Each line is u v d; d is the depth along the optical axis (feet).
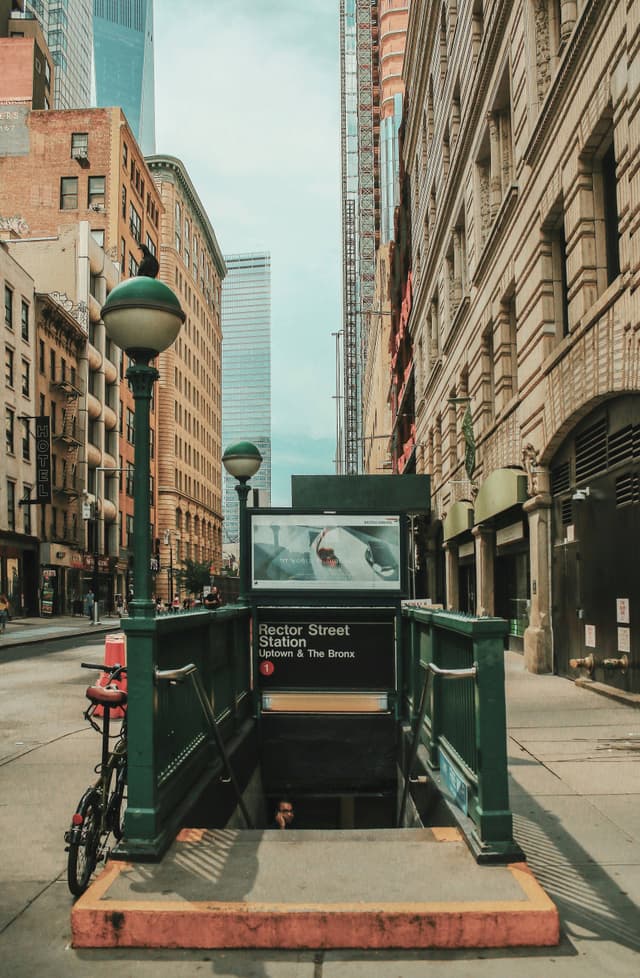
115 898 13.47
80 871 15.72
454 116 82.43
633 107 31.78
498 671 15.39
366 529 31.14
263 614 30.99
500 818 15.08
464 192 76.28
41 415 152.76
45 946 13.10
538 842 17.04
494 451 62.13
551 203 44.09
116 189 211.61
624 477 34.78
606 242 39.04
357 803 32.91
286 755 30.83
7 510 134.00
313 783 30.86
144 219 242.17
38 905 14.73
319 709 30.81
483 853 14.85
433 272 104.53
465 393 80.89
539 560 47.47
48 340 156.76
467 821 16.57
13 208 212.43
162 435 260.42
